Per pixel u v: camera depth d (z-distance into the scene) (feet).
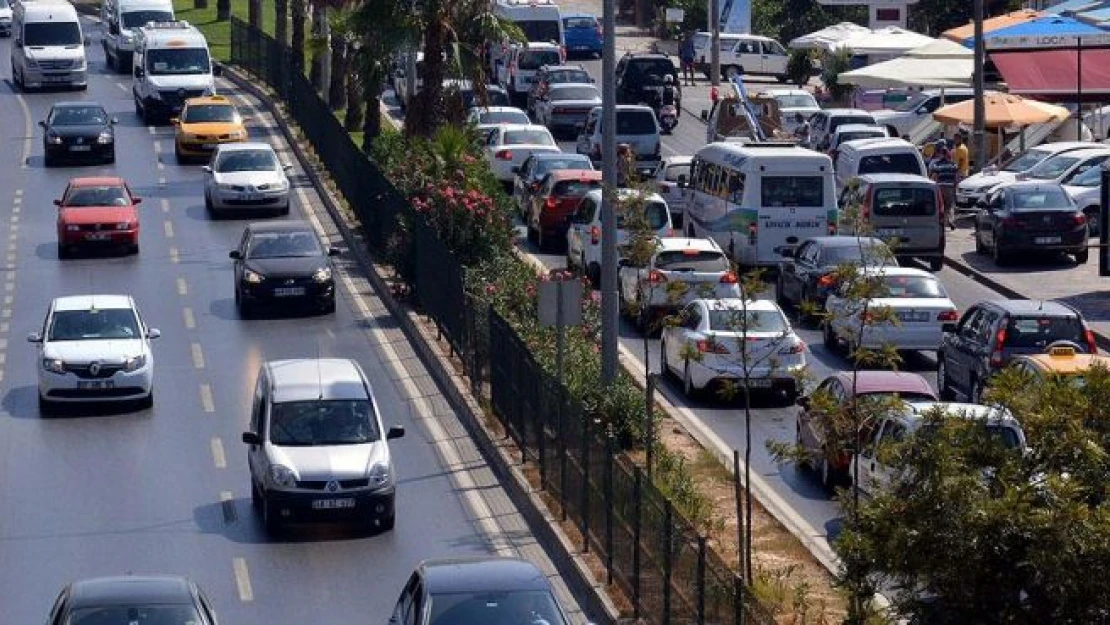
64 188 568.82
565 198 486.38
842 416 209.15
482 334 332.80
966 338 337.11
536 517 271.49
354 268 464.65
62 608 189.16
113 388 338.95
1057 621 149.89
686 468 291.79
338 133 536.42
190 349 387.55
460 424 328.70
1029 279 453.17
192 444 320.70
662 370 364.99
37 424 334.44
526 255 485.15
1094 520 148.46
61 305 353.10
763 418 334.03
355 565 256.93
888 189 461.78
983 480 157.58
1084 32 590.14
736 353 339.57
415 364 371.76
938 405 187.21
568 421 263.29
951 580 152.35
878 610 170.50
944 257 482.69
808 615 223.92
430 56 499.10
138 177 584.81
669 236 444.14
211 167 531.50
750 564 233.55
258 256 417.69
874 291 226.38
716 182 473.26
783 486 288.71
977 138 559.79
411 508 282.56
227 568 256.32
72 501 289.12
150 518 279.90
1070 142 586.04
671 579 210.38
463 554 260.42
